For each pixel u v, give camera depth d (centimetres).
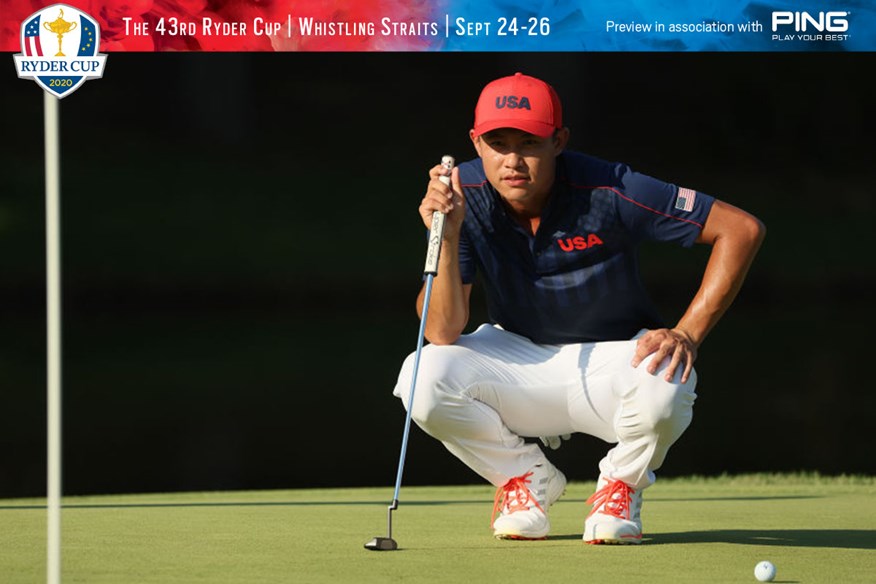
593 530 1407
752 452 3391
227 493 2036
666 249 9256
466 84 11862
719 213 1393
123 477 3120
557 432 1507
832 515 1711
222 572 1209
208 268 8931
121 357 6091
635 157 11156
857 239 9919
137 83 11050
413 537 1467
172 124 10894
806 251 9650
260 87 11469
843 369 5400
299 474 3142
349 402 4634
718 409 4294
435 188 1399
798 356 5875
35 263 8569
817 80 11631
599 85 11850
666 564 1273
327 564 1258
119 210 9481
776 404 4412
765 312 8231
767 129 11500
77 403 4625
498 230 1430
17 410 4525
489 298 1528
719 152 11262
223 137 10881
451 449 1482
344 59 11838
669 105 11794
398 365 5778
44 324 7475
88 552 1330
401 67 11850
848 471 3042
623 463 1421
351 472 3161
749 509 1783
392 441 3734
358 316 8306
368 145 10925
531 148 1362
